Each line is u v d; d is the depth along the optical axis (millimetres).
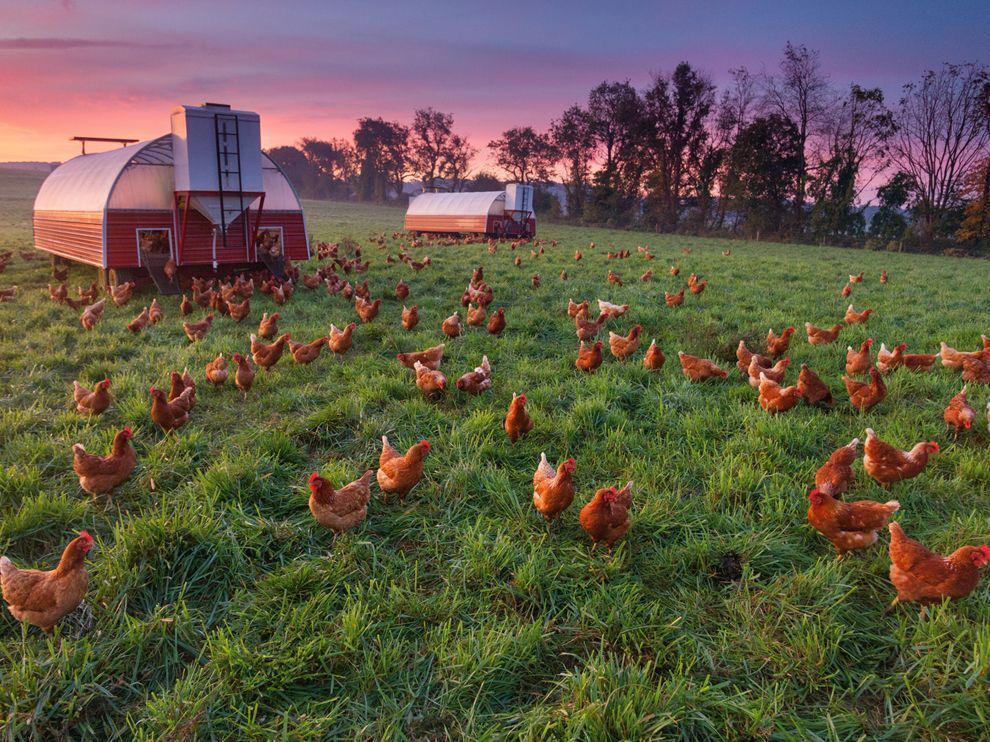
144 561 4324
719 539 4793
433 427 7145
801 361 10039
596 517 4523
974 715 3279
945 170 58531
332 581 4363
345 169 153500
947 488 5602
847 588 4258
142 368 9188
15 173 118625
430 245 35375
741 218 67688
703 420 7219
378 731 3248
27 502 4965
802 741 3135
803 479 5766
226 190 16109
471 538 4789
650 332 12211
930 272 28156
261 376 8695
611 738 3154
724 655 3734
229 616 4082
